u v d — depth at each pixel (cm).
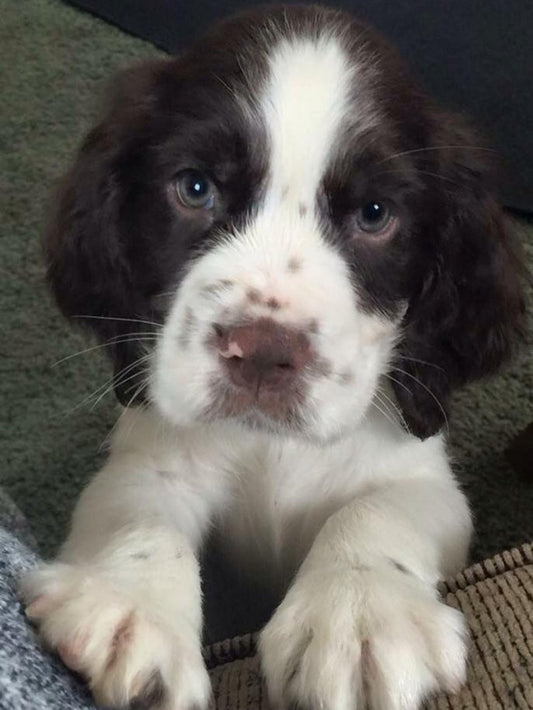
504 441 39
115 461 28
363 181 24
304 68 24
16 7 56
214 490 28
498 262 28
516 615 19
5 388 40
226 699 19
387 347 26
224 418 22
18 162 48
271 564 30
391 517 24
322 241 24
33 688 16
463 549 26
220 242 24
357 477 28
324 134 24
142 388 27
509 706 17
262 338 22
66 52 54
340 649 19
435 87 47
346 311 23
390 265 25
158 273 25
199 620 21
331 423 22
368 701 18
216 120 24
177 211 25
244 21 26
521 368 40
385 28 47
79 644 17
